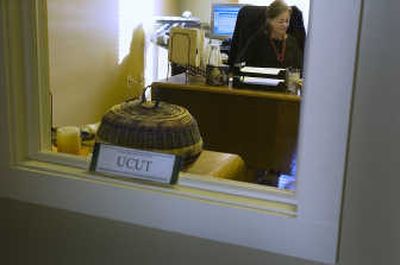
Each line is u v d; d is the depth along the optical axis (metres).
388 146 0.88
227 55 3.83
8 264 1.30
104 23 4.29
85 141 1.55
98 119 4.34
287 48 3.34
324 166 0.92
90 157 1.22
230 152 3.02
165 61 5.32
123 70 4.76
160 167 1.10
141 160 1.11
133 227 1.12
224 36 4.52
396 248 0.90
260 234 0.99
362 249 0.93
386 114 0.87
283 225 0.97
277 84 2.91
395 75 0.85
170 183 1.08
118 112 1.37
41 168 1.19
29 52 1.19
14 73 1.18
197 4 5.84
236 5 4.52
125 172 1.12
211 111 3.00
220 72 3.04
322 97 0.90
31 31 1.18
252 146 2.97
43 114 1.24
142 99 1.59
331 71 0.89
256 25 3.40
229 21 4.52
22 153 1.22
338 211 0.93
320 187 0.93
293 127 2.85
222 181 1.08
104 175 1.14
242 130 2.96
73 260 1.21
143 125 1.30
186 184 1.08
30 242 1.25
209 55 3.34
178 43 3.21
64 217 1.19
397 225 0.90
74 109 3.94
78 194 1.15
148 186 1.09
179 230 1.07
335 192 0.92
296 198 0.97
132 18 4.82
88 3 3.98
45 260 1.25
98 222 1.15
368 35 0.85
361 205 0.92
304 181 0.94
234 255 1.03
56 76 3.62
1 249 1.29
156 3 5.31
